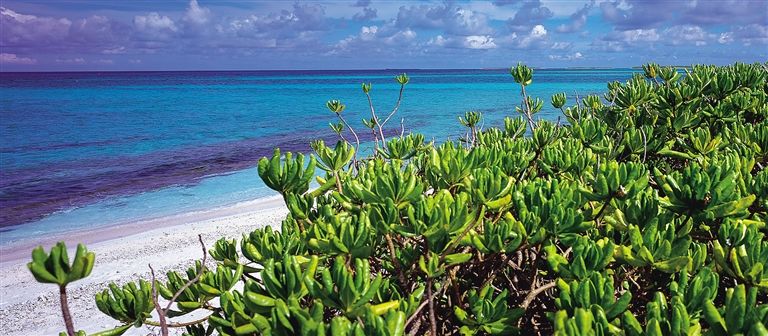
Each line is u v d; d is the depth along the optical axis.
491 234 2.24
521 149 3.81
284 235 2.54
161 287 2.58
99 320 9.81
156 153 33.59
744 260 2.09
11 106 74.12
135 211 19.11
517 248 2.21
